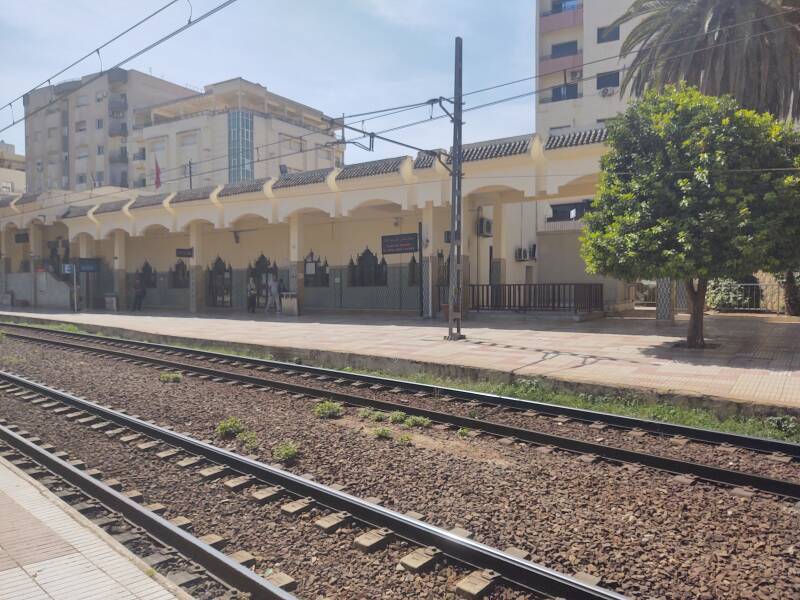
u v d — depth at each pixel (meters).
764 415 8.13
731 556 4.25
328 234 27.48
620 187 12.72
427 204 21.09
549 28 44.19
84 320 25.52
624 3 39.78
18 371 12.79
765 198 10.96
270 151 58.56
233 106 60.62
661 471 6.14
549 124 41.72
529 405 8.95
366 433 7.76
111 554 4.07
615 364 11.45
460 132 15.69
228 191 26.69
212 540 4.51
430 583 3.94
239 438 7.40
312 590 3.87
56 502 5.00
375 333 17.88
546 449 6.93
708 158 11.38
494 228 24.17
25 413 9.00
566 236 29.22
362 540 4.44
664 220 11.63
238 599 3.76
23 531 4.42
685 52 18.19
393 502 5.30
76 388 10.88
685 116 12.25
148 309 34.00
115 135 65.19
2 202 38.12
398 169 21.17
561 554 4.26
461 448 7.10
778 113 18.02
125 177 65.38
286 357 15.02
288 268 29.14
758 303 23.83
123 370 12.98
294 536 4.66
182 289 33.38
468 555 4.16
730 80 17.42
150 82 66.56
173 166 58.38
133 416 8.67
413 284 24.91
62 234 37.34
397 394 10.27
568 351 13.28
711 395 8.66
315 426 8.05
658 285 18.89
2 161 80.44
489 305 22.12
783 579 3.90
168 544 4.54
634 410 8.92
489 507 5.16
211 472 6.03
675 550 4.33
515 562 3.91
